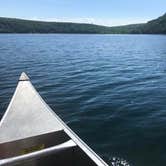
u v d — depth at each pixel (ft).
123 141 34.24
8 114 28.40
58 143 23.45
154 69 108.78
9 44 258.37
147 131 37.40
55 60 136.36
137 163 28.68
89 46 274.57
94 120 42.06
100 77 86.28
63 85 70.69
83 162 18.99
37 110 29.48
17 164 17.94
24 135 24.29
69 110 47.50
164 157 29.91
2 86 66.23
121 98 56.54
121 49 235.20
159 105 50.85
